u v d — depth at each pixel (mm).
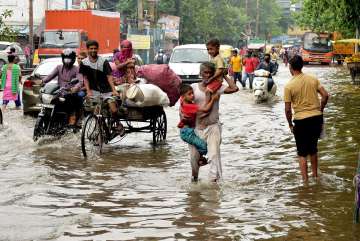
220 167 10719
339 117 20188
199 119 10586
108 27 46594
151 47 61250
